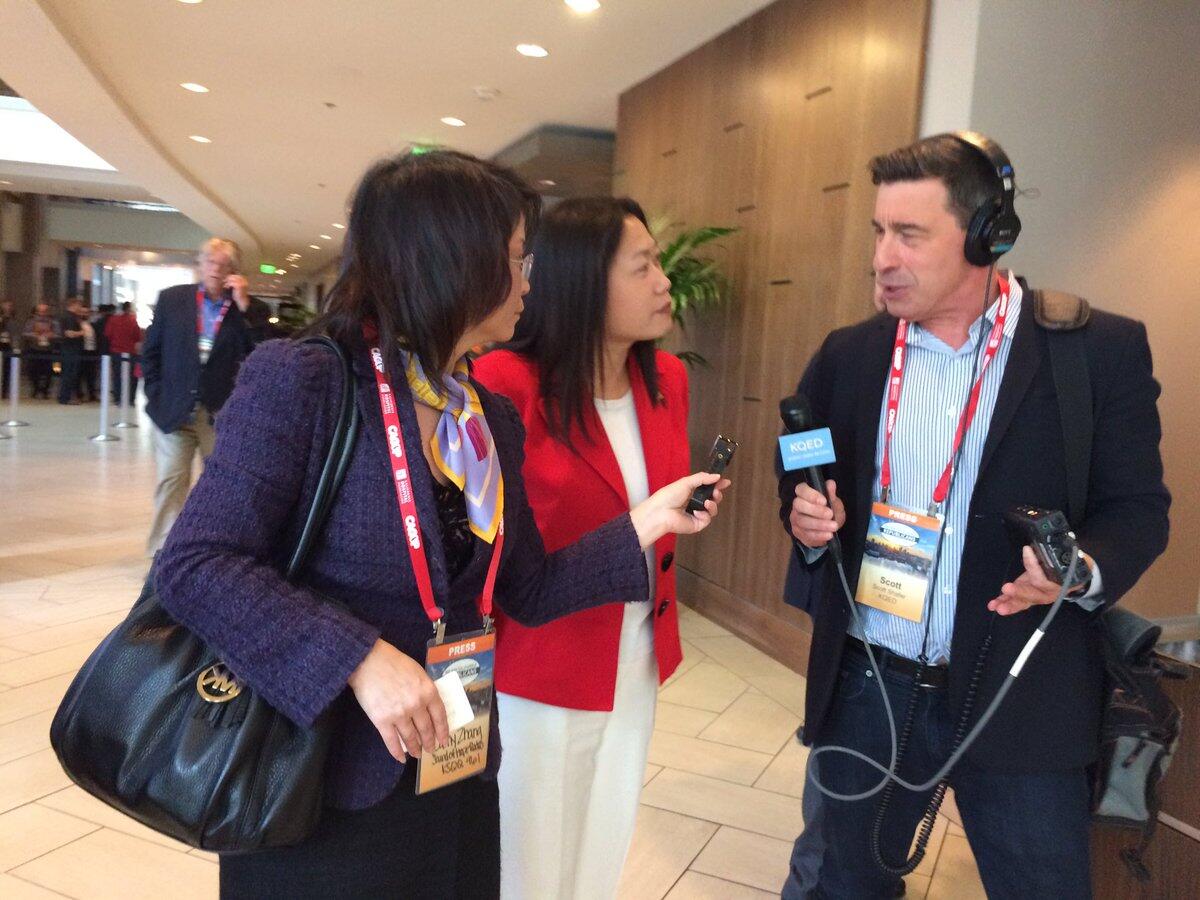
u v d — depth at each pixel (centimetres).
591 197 148
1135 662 130
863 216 357
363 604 94
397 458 93
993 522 130
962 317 134
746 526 433
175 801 85
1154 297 361
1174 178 355
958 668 131
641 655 153
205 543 85
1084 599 122
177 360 452
